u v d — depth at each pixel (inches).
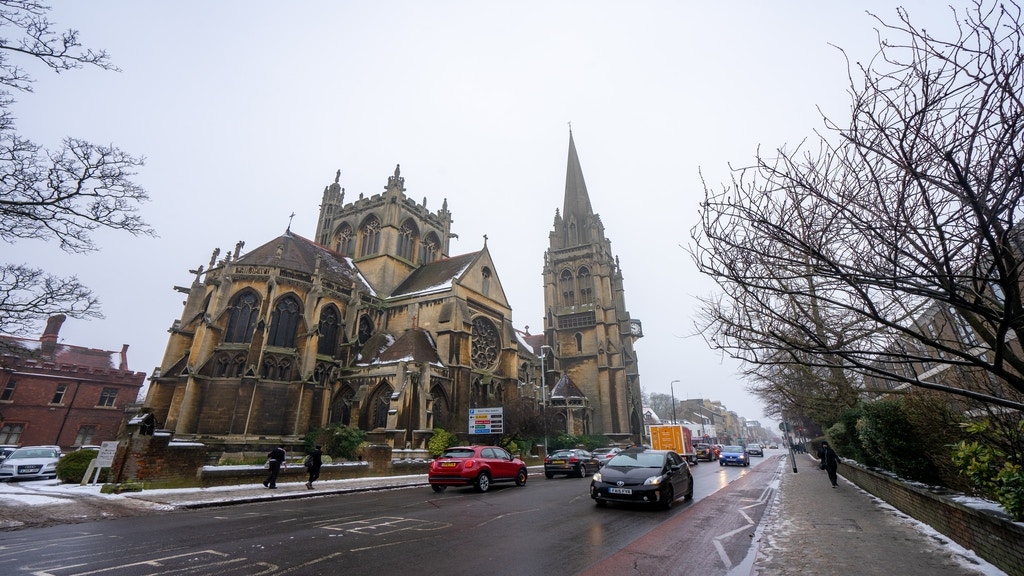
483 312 1838.1
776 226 208.4
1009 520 254.4
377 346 1625.2
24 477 928.9
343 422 1423.5
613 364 2544.3
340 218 2242.9
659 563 305.0
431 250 2319.1
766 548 332.5
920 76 178.4
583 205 3203.7
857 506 528.1
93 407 1769.2
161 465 656.4
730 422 7204.7
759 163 245.0
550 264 2928.2
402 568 290.7
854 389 524.1
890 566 278.5
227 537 374.6
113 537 371.6
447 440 1350.9
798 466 1423.5
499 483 890.1
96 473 691.4
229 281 1325.0
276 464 709.3
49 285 586.9
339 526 428.8
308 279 1459.2
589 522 459.5
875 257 232.1
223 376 1232.2
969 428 342.3
